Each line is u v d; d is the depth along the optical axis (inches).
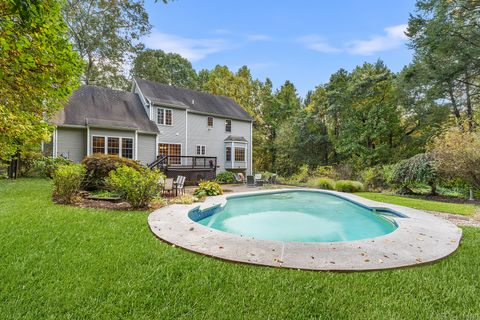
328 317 92.7
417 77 652.7
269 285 113.6
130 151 605.3
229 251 151.6
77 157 555.8
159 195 338.0
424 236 189.8
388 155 735.1
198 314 92.8
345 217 346.0
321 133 930.1
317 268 130.6
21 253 140.3
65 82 143.9
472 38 557.9
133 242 164.7
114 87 1026.1
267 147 1122.7
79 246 153.9
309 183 684.7
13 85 132.4
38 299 98.8
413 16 637.3
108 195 333.1
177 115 726.5
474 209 314.8
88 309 94.0
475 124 506.0
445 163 395.5
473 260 147.3
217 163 829.2
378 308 98.3
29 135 158.9
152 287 109.4
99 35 868.0
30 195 315.3
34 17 102.7
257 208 402.6
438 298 106.2
